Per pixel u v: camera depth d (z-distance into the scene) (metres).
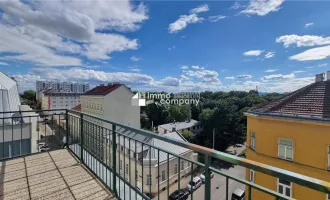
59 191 2.69
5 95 10.54
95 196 2.57
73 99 55.56
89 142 3.45
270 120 7.25
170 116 44.97
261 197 6.98
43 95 58.06
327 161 5.93
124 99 25.66
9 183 2.88
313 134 6.18
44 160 3.74
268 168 1.01
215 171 1.31
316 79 8.62
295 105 7.25
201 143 34.59
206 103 49.06
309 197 5.93
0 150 6.06
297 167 6.50
